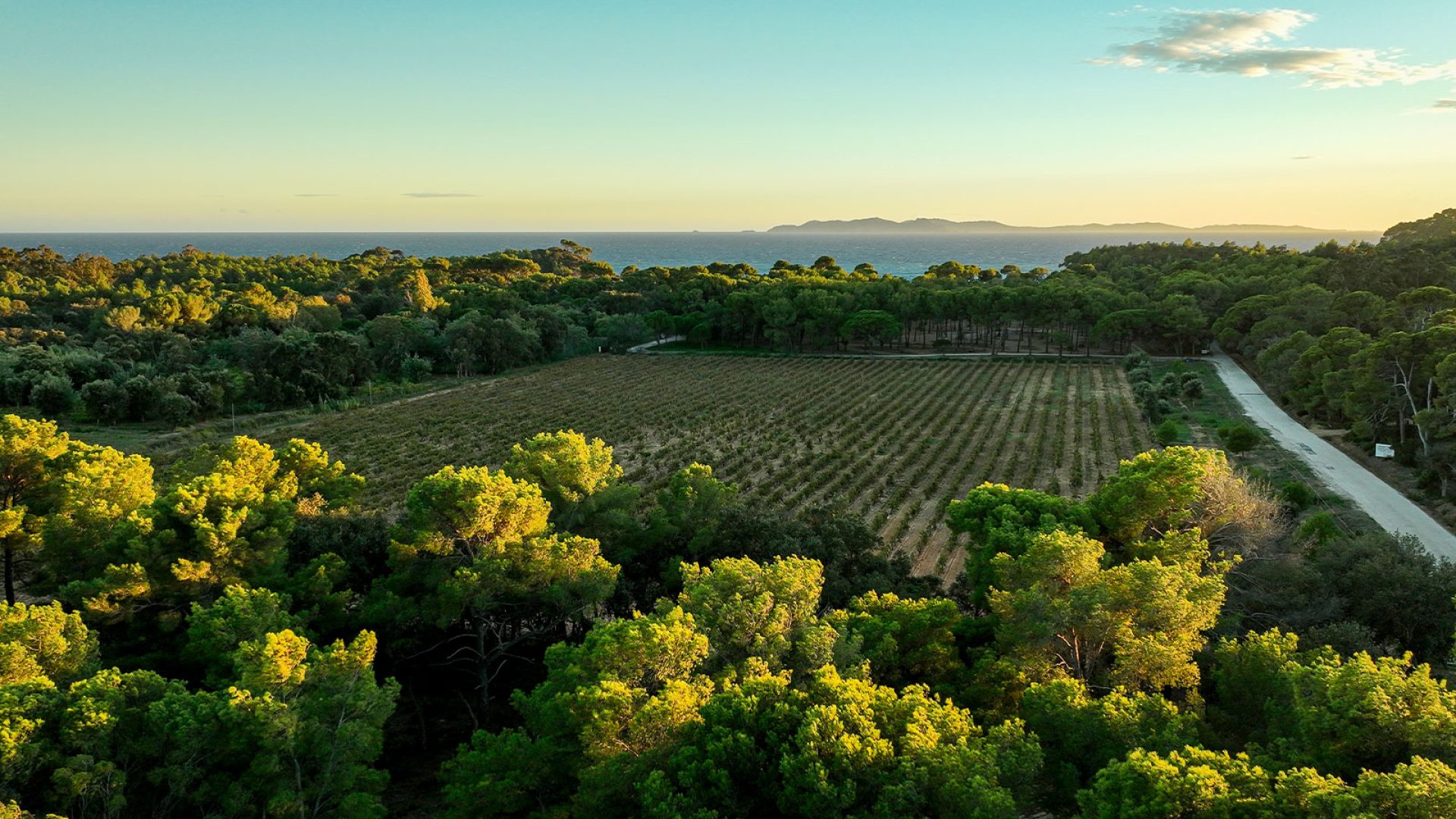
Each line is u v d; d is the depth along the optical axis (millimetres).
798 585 26641
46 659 23500
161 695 22406
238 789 20906
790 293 152000
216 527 30938
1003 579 29453
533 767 22453
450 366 125062
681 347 153500
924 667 27766
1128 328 124500
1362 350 73062
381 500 63750
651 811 18422
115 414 87625
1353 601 33031
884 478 69375
